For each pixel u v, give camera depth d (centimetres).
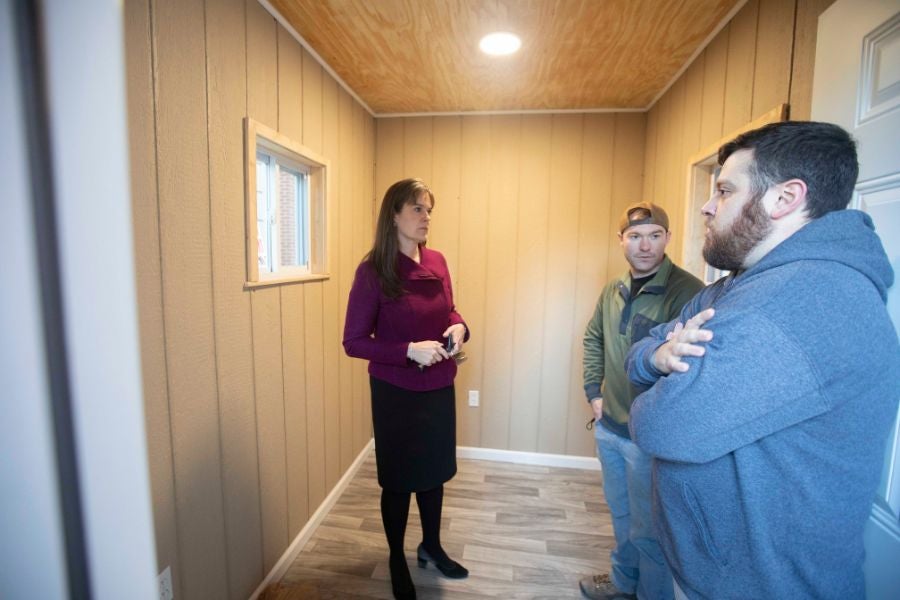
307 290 184
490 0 146
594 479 246
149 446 101
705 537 67
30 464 24
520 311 262
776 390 55
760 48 132
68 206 24
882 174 74
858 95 80
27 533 25
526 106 246
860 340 54
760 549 60
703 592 69
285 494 168
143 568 28
